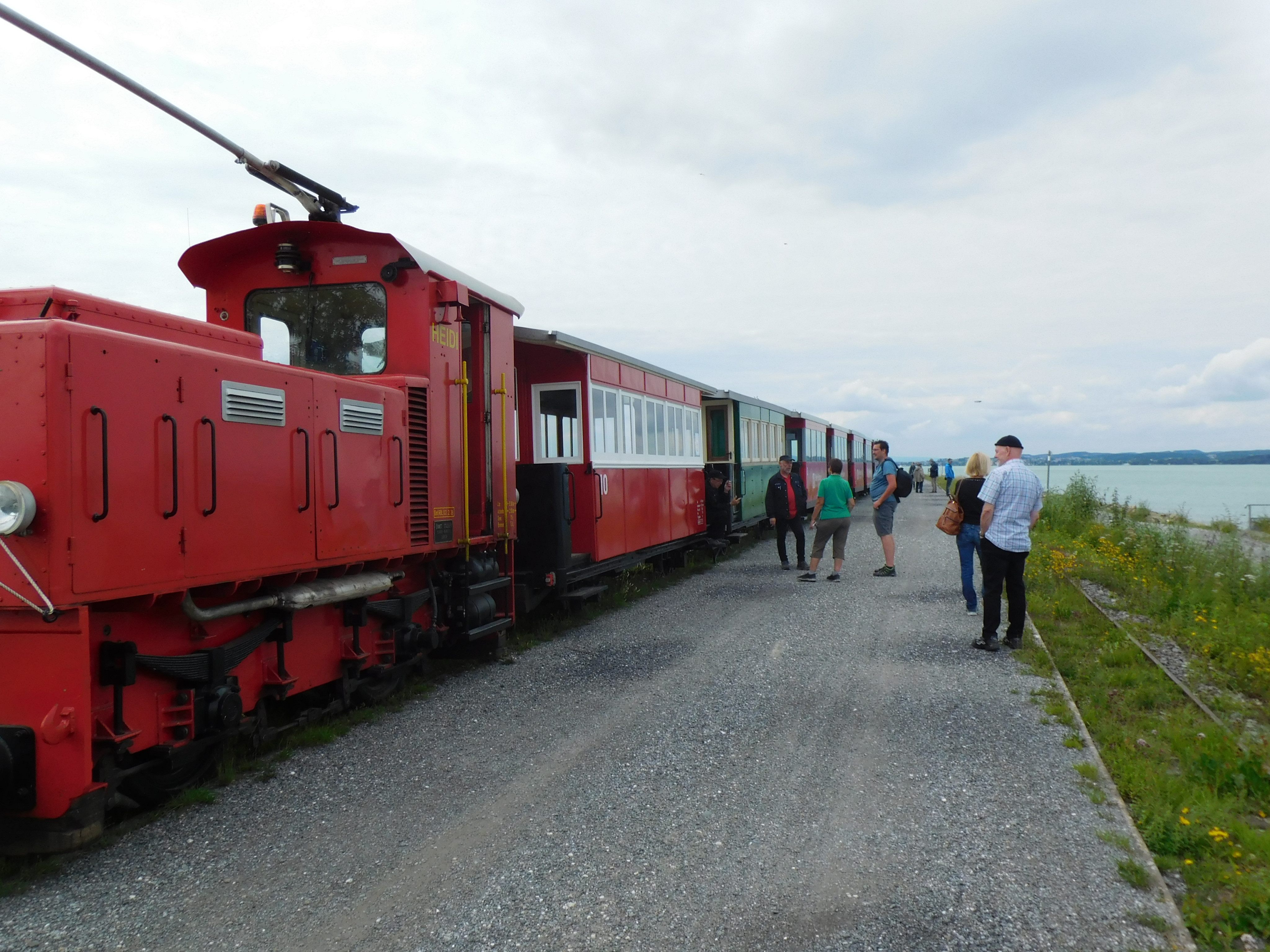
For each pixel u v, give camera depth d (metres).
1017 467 7.66
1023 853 3.68
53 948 3.06
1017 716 5.71
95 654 3.95
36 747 3.70
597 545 10.30
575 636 8.94
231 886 3.54
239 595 4.93
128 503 3.90
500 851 3.83
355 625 5.97
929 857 3.67
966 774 4.65
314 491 5.33
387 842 3.96
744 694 6.42
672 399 13.95
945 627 8.79
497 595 8.08
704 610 10.30
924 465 58.78
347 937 3.12
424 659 7.16
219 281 7.00
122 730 4.01
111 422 3.82
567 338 9.59
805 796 4.41
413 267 6.72
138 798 4.36
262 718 5.25
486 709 6.21
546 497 9.26
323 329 6.85
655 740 5.39
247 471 4.73
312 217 7.07
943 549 16.22
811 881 3.48
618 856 3.76
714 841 3.89
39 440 3.54
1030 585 11.09
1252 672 6.89
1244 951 2.93
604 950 2.99
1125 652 7.31
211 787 4.70
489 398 7.77
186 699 4.48
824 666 7.23
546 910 3.29
